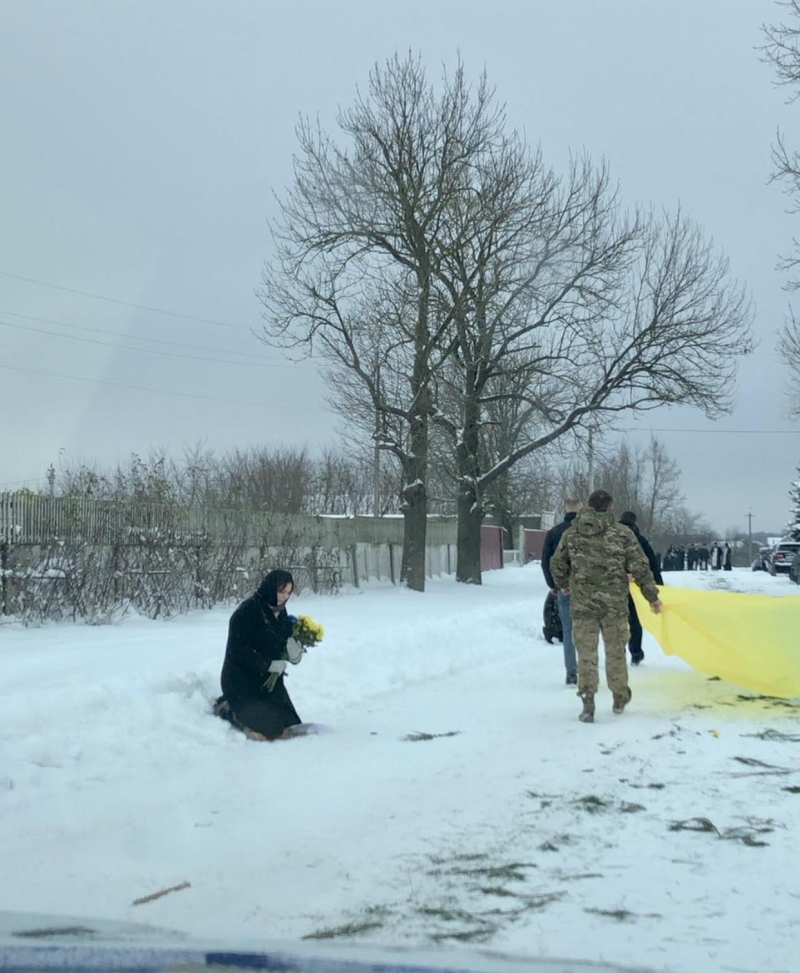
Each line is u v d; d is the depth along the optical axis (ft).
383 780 23.67
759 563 192.03
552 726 29.78
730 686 36.42
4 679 32.04
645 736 28.19
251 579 70.64
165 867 17.83
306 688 34.86
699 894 16.21
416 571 95.50
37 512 53.67
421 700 34.68
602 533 31.42
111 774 24.04
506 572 142.00
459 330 92.79
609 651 31.53
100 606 55.31
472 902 16.03
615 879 16.97
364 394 98.12
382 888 16.72
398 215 90.38
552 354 98.12
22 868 17.79
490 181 91.56
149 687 30.12
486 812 20.98
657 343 95.09
